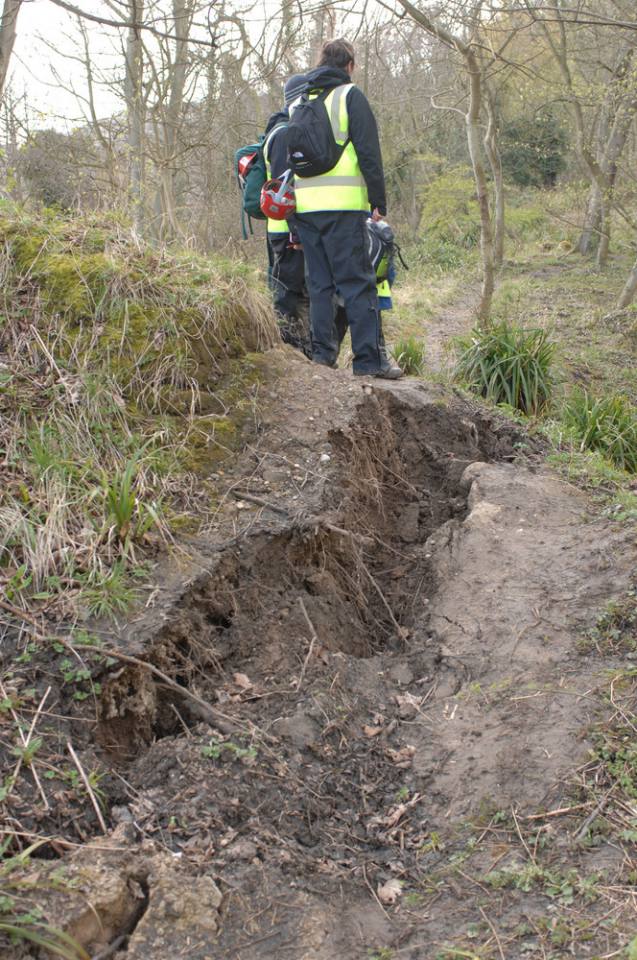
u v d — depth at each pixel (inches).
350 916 99.5
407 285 686.5
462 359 291.0
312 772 117.8
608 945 92.6
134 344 171.9
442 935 97.3
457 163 967.6
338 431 179.3
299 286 237.0
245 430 174.1
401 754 124.6
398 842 111.4
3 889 90.5
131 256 187.9
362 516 176.4
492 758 120.5
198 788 109.9
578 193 791.7
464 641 145.8
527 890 100.9
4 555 131.1
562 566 158.7
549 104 689.6
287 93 211.8
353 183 198.7
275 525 151.4
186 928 92.0
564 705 127.4
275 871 101.5
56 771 106.3
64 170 451.8
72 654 119.0
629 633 139.5
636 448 251.4
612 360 456.8
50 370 163.9
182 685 128.8
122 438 158.6
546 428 237.5
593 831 108.0
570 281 708.0
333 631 150.4
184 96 501.0
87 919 90.1
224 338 187.9
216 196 592.4
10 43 288.7
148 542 140.9
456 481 200.2
